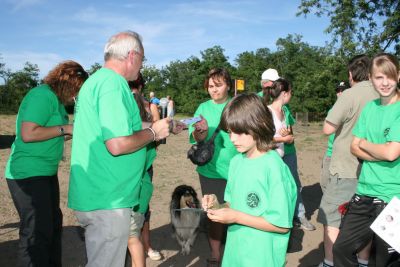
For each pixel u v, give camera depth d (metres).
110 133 2.65
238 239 2.52
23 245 3.54
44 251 3.60
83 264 4.65
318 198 7.59
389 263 3.09
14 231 5.54
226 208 2.41
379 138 3.12
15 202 3.57
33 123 3.39
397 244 2.76
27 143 3.48
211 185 4.32
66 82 3.62
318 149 14.26
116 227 2.78
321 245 5.26
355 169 3.84
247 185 2.50
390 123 3.06
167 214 6.48
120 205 2.78
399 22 18.53
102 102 2.69
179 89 61.97
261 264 2.44
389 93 3.08
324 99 40.72
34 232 3.54
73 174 2.85
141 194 3.33
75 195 2.83
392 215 2.79
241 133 2.46
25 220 3.54
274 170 2.43
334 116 3.85
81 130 2.81
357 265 3.41
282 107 5.32
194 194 5.33
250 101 2.45
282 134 4.91
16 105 48.66
